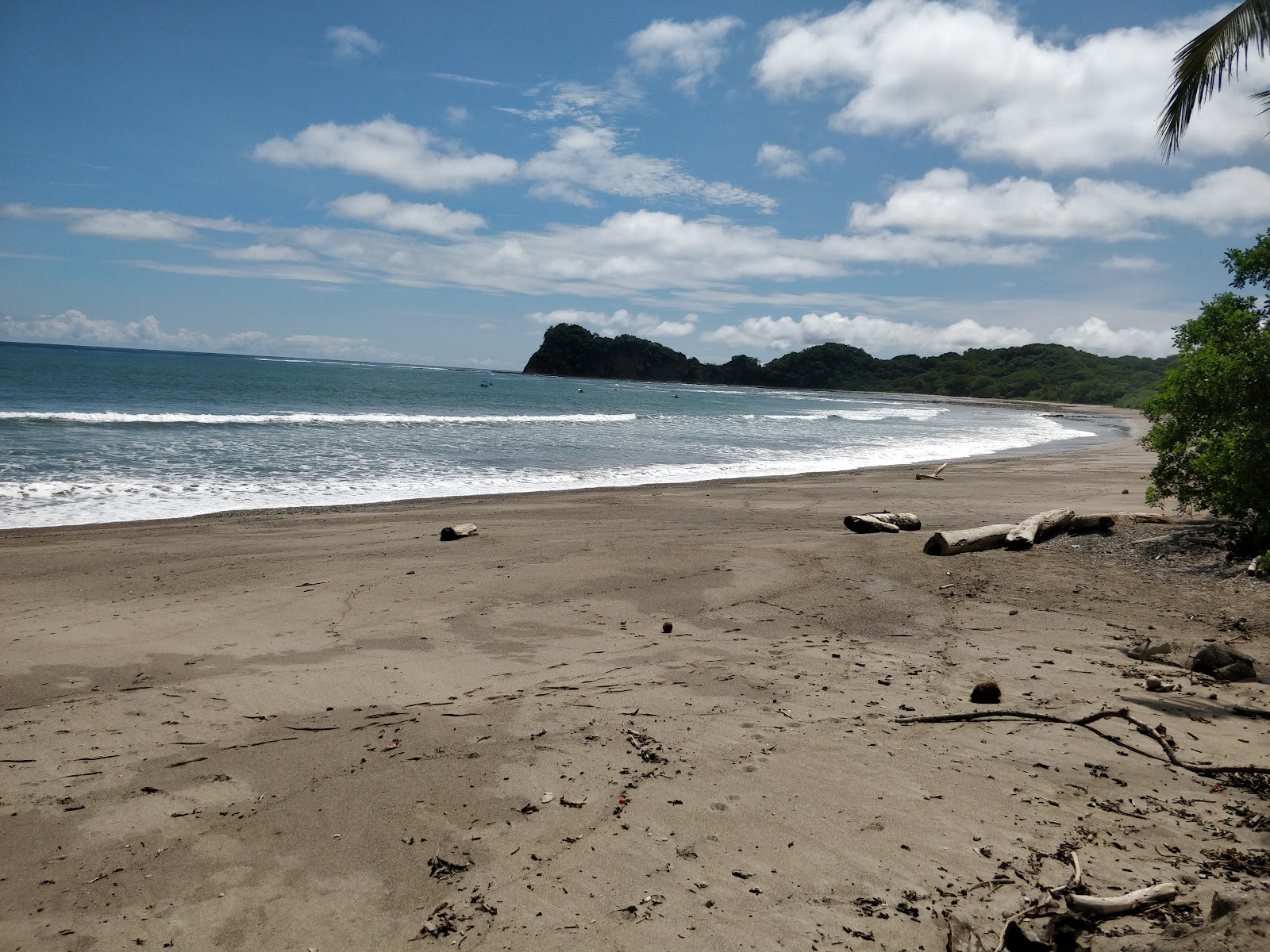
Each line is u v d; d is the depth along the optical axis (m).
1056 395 135.00
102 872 3.29
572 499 15.59
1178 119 9.08
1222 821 3.71
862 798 3.92
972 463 25.64
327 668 5.92
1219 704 5.27
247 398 45.31
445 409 46.94
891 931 2.91
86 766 4.26
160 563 9.41
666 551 10.53
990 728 4.82
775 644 6.68
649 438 31.38
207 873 3.29
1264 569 6.89
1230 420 9.12
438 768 4.23
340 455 21.17
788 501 15.95
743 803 3.86
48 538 10.62
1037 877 3.25
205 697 5.30
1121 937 2.76
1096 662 6.19
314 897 3.13
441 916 3.00
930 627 7.24
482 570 9.30
